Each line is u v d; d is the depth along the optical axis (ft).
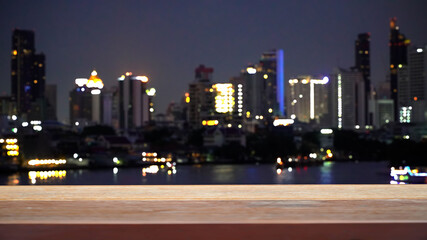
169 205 70.59
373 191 85.30
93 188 92.02
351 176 527.81
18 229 52.60
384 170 630.74
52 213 63.98
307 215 62.03
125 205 70.64
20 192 85.76
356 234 49.75
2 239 48.29
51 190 88.63
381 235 49.29
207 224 54.90
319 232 50.78
